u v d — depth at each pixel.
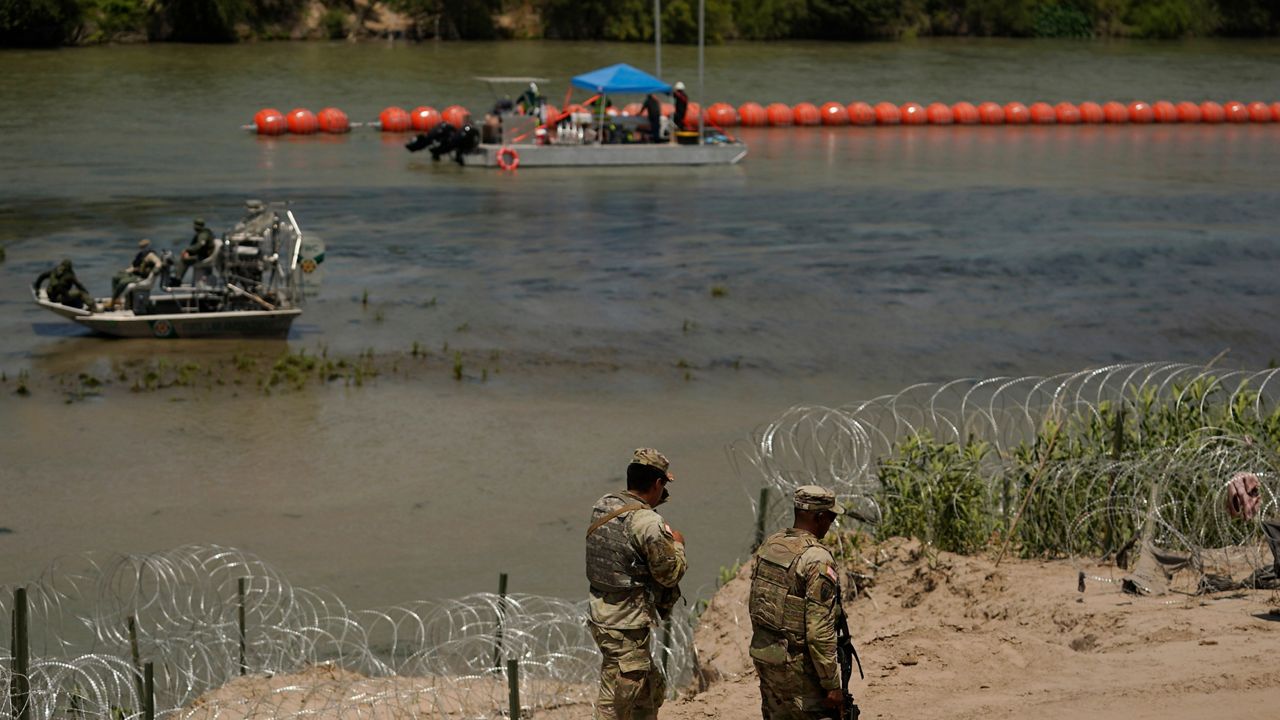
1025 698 8.37
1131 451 12.48
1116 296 31.11
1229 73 95.88
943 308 29.56
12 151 52.06
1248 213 43.94
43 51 92.50
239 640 10.68
